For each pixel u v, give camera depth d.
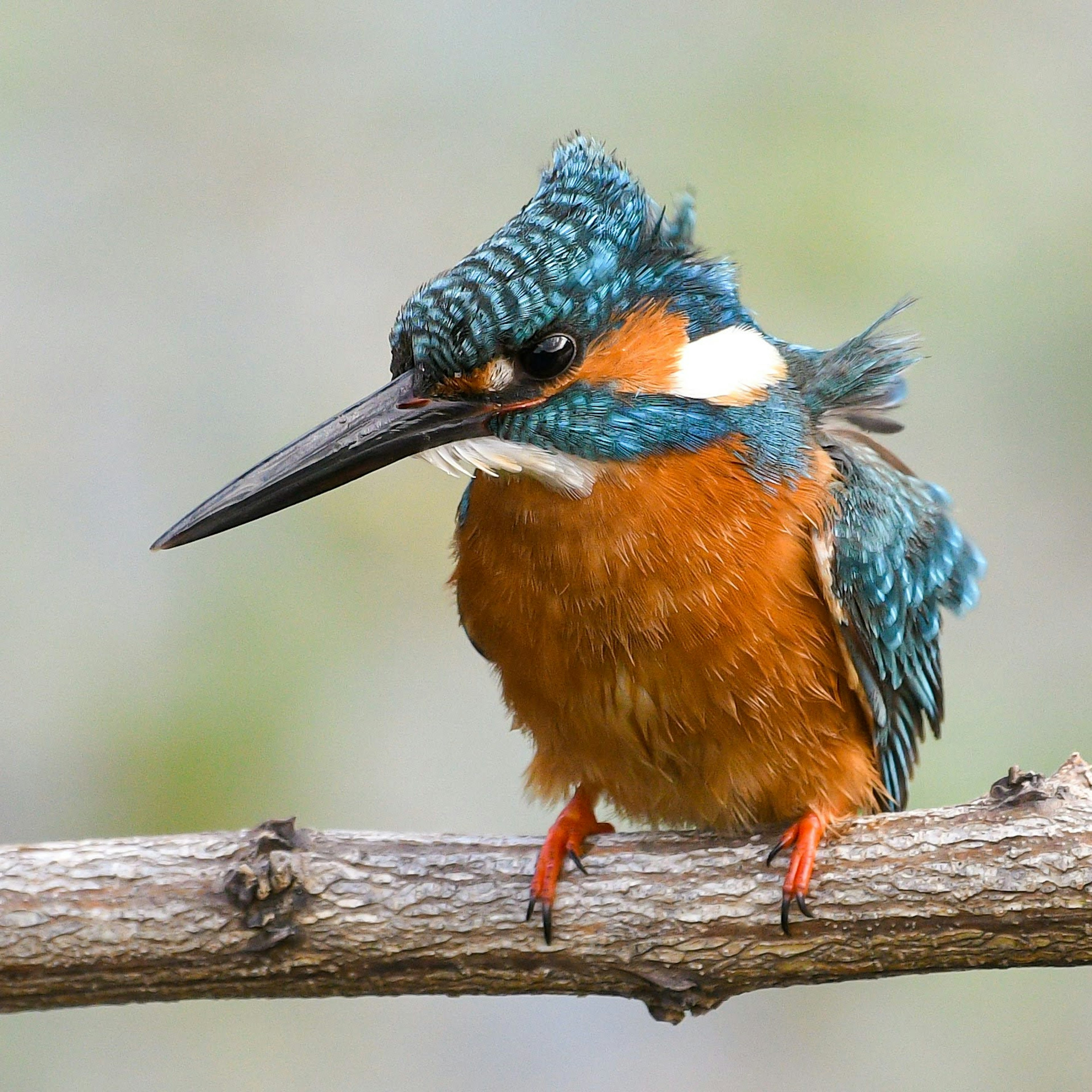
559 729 9.12
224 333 13.80
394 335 8.67
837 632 8.76
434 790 12.57
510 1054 13.64
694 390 8.52
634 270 8.58
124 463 13.34
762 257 12.77
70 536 12.97
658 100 13.89
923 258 12.80
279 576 12.45
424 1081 13.22
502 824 12.55
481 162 14.41
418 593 12.63
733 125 13.49
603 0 14.52
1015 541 13.73
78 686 12.21
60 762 11.95
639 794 9.31
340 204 14.28
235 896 7.99
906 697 9.89
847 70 13.66
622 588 8.54
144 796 11.63
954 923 7.89
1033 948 7.86
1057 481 13.68
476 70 14.55
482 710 12.68
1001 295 13.03
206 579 12.47
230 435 13.45
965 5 14.10
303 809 11.81
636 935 8.16
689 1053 13.45
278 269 14.03
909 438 13.68
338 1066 13.13
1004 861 7.86
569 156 8.77
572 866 8.28
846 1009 13.41
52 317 13.70
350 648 12.40
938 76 13.70
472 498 8.98
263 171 14.29
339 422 8.55
